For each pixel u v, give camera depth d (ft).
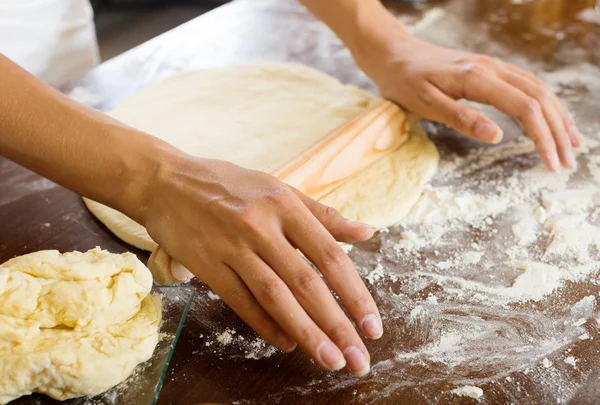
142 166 2.56
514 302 2.62
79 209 3.13
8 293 2.14
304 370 2.31
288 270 2.19
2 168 3.41
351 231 2.37
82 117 2.64
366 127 3.29
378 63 3.80
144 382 2.16
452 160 3.48
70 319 2.15
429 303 2.62
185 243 2.36
